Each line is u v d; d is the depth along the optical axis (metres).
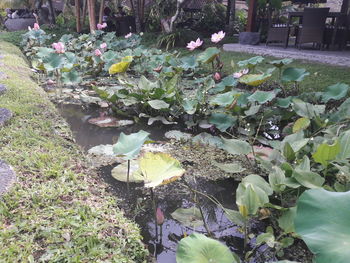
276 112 3.26
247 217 1.66
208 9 10.69
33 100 3.25
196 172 2.47
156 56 5.64
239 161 2.64
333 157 1.71
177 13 8.59
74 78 4.62
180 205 2.06
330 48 6.91
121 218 1.62
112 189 2.13
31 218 1.49
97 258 1.29
